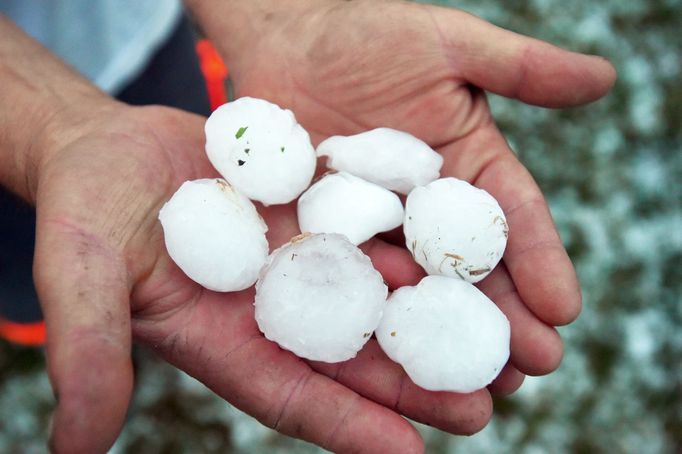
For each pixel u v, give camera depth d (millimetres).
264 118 299
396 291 275
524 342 272
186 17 406
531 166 499
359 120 326
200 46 451
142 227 263
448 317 261
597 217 487
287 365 257
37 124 282
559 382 443
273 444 428
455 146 319
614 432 440
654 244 484
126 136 281
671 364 459
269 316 258
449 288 267
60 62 308
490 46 300
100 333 220
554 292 270
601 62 302
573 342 454
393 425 249
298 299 260
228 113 298
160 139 291
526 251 281
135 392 433
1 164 291
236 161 292
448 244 278
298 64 331
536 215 288
